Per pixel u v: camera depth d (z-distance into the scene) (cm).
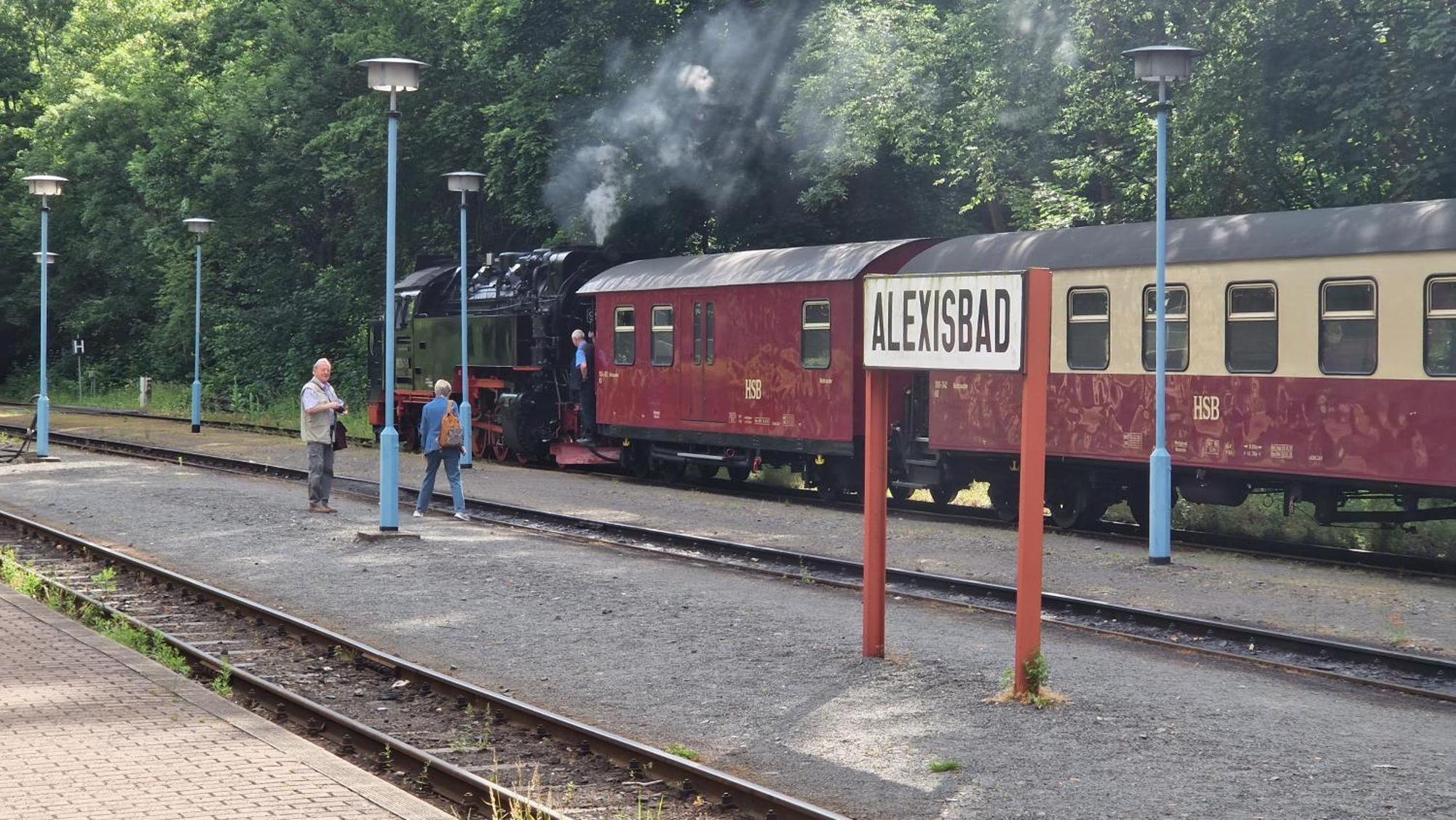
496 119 3612
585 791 825
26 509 2228
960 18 2777
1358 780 822
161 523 2041
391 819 694
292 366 4962
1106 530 2056
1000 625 1316
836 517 2117
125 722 881
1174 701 1014
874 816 766
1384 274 1617
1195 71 2341
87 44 6656
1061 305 1978
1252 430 1755
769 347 2367
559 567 1633
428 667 1148
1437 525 1933
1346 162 2278
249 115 4628
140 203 5953
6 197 6994
